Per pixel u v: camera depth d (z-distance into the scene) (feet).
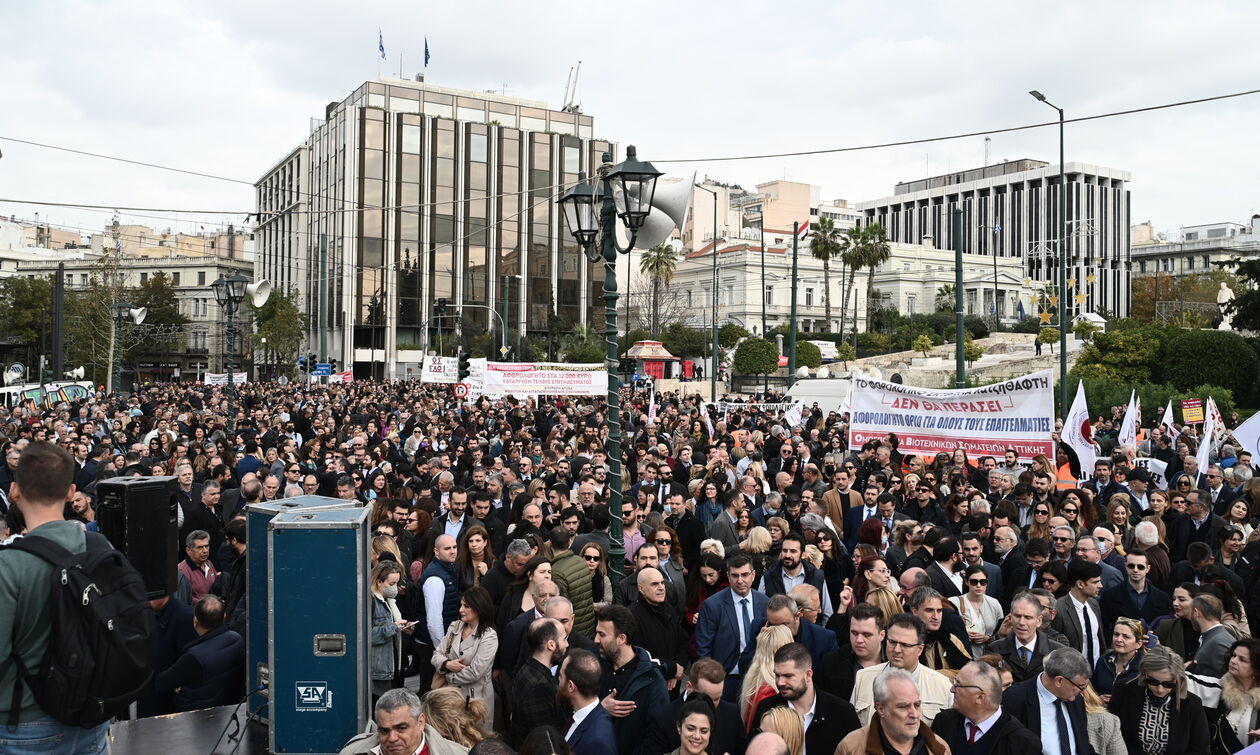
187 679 19.95
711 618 23.02
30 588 11.13
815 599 22.86
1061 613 23.94
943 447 49.96
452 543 25.34
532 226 293.43
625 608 19.51
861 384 52.95
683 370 226.58
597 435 57.00
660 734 17.40
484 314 287.48
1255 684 18.93
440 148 282.97
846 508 38.88
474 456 48.91
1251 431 50.85
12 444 44.32
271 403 110.42
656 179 29.58
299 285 320.70
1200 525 34.42
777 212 405.39
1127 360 143.95
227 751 17.48
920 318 311.47
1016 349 236.43
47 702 11.14
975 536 27.25
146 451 49.60
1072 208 479.41
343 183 276.82
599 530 31.17
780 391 177.68
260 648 18.78
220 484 38.40
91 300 213.46
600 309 303.68
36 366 236.22
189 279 345.10
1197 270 483.51
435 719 16.47
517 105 312.71
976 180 522.88
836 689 19.95
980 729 16.26
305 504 19.03
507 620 23.63
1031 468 43.27
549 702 17.97
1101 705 18.69
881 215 577.43
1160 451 57.16
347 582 17.43
